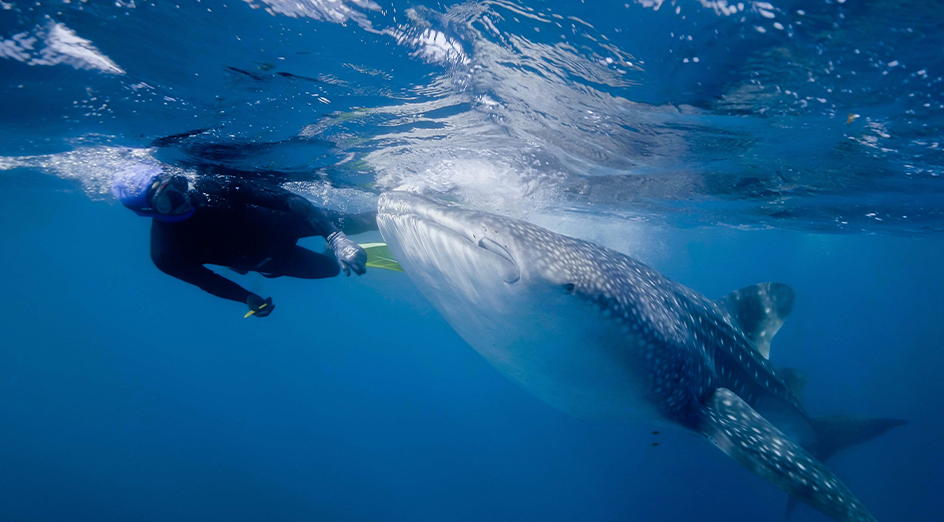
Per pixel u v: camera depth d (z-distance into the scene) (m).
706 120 5.27
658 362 3.65
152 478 22.03
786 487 2.99
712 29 3.36
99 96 5.34
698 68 3.94
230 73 4.60
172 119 5.89
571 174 8.50
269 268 4.52
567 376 3.70
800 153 6.64
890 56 3.61
